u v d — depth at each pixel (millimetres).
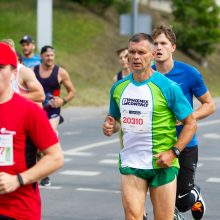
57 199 16312
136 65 10422
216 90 61031
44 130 7852
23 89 14328
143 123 10500
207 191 17438
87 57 57469
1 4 63594
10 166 7848
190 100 12672
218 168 21078
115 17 67750
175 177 10641
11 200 7887
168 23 71625
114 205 15703
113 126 10922
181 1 68438
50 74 19109
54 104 18844
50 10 41875
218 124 35625
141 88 10531
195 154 12562
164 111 10508
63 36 60031
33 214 7984
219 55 75500
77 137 28812
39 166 7820
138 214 10508
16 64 7812
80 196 16656
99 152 24391
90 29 62438
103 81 54219
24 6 63594
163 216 10562
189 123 10562
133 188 10547
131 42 10500
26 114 7832
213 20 67875
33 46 22047
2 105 7832
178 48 68500
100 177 19312
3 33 56906
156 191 10562
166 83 10484
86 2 66688
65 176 19422
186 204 12656
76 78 52969
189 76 12531
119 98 10703
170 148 10594
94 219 14328
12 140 7824
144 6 74750
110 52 59719
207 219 14367
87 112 40531
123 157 10711
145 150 10539
